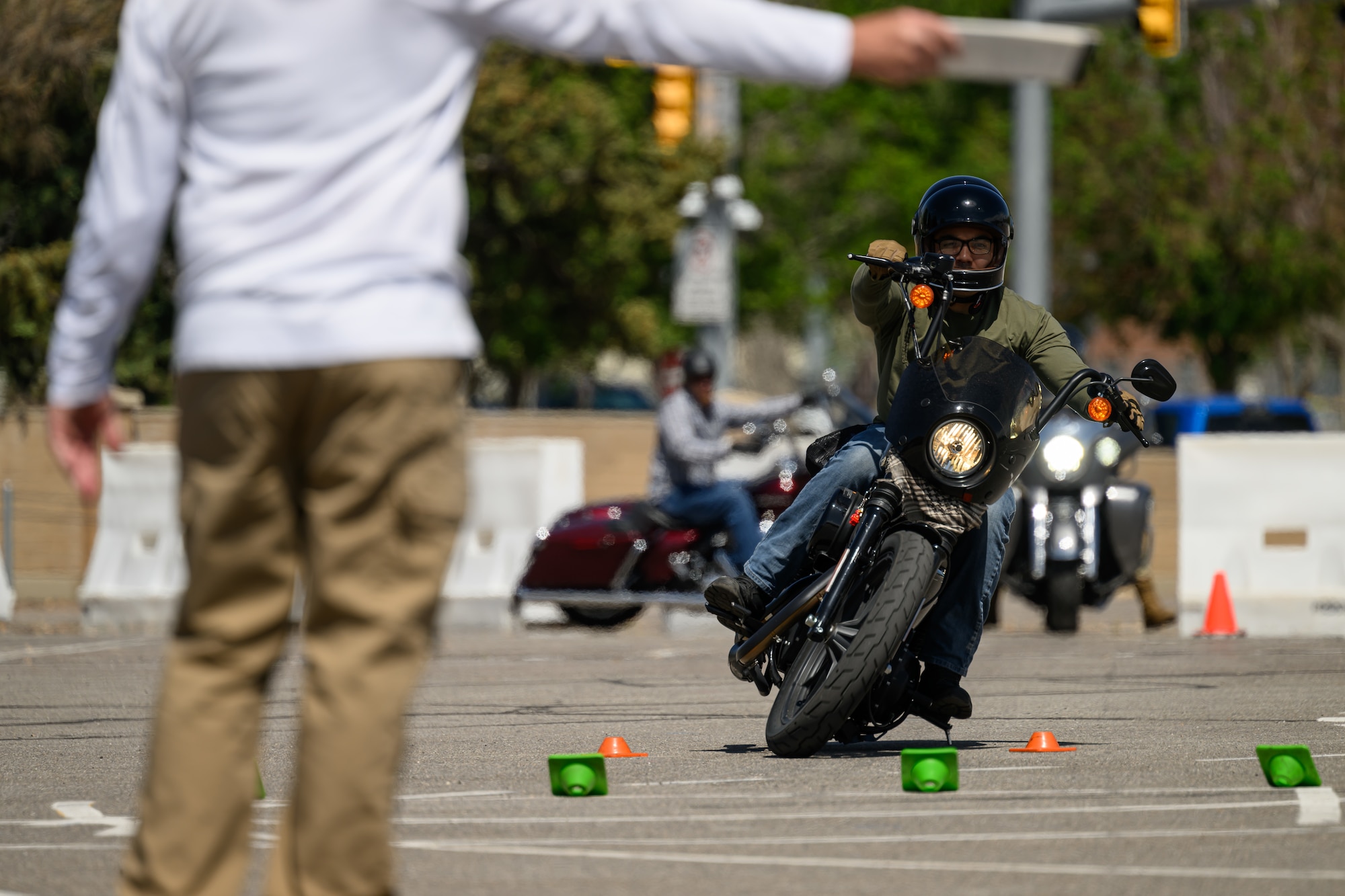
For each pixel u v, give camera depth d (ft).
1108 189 442.09
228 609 41.04
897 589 75.41
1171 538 265.13
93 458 41.75
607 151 362.94
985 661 130.82
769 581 80.59
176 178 40.47
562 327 392.27
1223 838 58.44
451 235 40.68
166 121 40.04
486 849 57.62
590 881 52.60
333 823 40.09
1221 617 162.71
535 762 79.10
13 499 228.63
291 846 40.88
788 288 544.62
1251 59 433.89
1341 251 430.20
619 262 372.17
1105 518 162.20
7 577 195.93
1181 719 92.99
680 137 248.52
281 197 39.63
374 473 39.96
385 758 40.29
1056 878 52.26
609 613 190.60
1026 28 37.81
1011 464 77.15
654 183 366.84
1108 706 99.76
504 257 375.86
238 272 39.60
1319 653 135.95
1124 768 74.28
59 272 263.70
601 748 80.43
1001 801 66.18
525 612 195.72
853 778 72.23
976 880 52.11
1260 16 430.61
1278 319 444.14
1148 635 163.02
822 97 563.07
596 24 39.37
